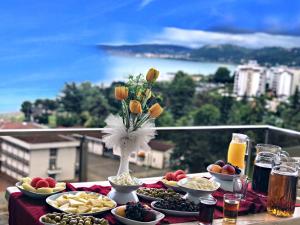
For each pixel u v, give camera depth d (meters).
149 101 2.50
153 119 2.45
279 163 2.44
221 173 2.60
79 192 2.33
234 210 2.07
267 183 2.53
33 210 2.10
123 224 2.00
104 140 2.48
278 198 2.24
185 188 2.33
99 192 2.46
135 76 2.42
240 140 2.83
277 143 4.38
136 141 2.43
